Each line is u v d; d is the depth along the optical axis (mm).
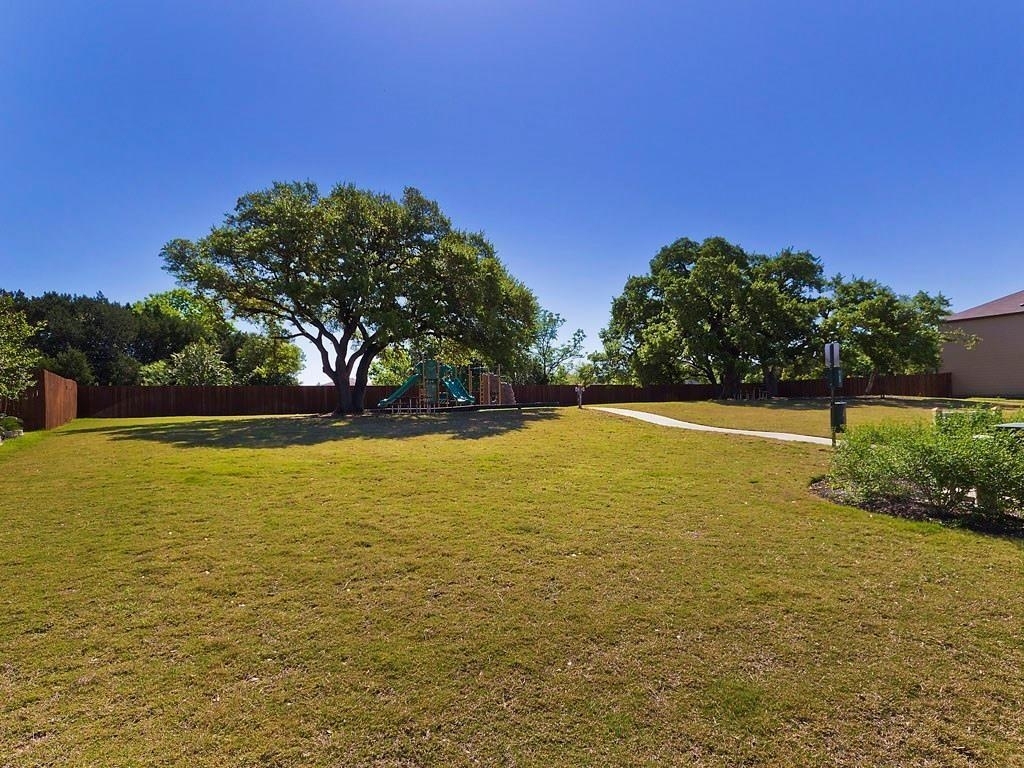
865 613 3592
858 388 33688
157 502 6418
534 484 7523
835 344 9695
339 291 18859
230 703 2672
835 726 2486
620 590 3982
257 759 2301
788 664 2990
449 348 24531
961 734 2418
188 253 20125
